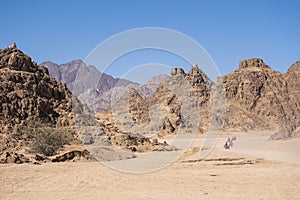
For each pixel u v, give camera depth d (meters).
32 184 25.66
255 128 111.12
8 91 50.50
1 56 54.50
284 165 36.44
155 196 21.75
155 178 28.39
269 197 21.39
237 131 104.00
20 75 52.75
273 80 140.88
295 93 134.00
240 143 65.75
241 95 132.88
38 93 53.00
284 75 147.12
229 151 48.53
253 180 27.61
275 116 121.19
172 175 29.83
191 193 22.70
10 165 33.88
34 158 37.47
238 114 118.81
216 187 24.83
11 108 48.78
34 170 31.61
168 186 25.17
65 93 56.66
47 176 28.94
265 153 47.44
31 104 50.47
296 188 24.23
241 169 33.56
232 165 36.31
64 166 34.50
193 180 27.56
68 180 27.23
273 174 30.50
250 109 127.06
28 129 46.12
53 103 53.75
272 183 26.23
